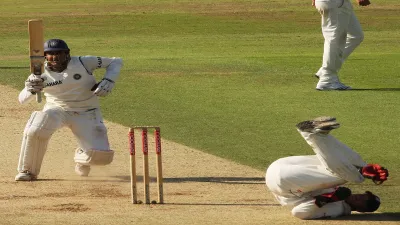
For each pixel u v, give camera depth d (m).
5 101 65.62
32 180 40.47
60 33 126.69
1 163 44.41
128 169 42.97
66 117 40.88
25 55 100.62
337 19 69.69
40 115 40.25
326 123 31.52
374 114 59.09
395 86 72.62
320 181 32.22
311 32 125.12
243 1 175.62
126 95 68.12
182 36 121.56
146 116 58.59
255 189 38.25
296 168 32.41
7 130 53.75
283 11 155.25
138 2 178.75
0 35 125.56
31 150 40.31
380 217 33.03
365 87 72.12
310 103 63.97
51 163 44.34
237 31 127.12
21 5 176.38
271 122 56.06
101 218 33.22
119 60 41.41
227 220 32.75
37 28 39.16
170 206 35.19
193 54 99.38
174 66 86.94
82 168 41.34
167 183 39.66
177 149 47.50
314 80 76.50
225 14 151.88
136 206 35.22
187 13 154.62
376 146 48.44
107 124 55.66
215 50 103.94
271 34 122.81
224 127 54.31
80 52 102.75
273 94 68.44
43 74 40.66
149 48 106.81
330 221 32.44
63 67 40.53
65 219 33.09
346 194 32.28
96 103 41.62
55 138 50.75
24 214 33.94
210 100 65.62
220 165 43.44
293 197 32.84
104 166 43.50
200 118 57.72
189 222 32.50
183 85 73.62
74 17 150.50
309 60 91.81
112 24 138.75
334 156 31.78
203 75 80.00
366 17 143.25
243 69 84.25
